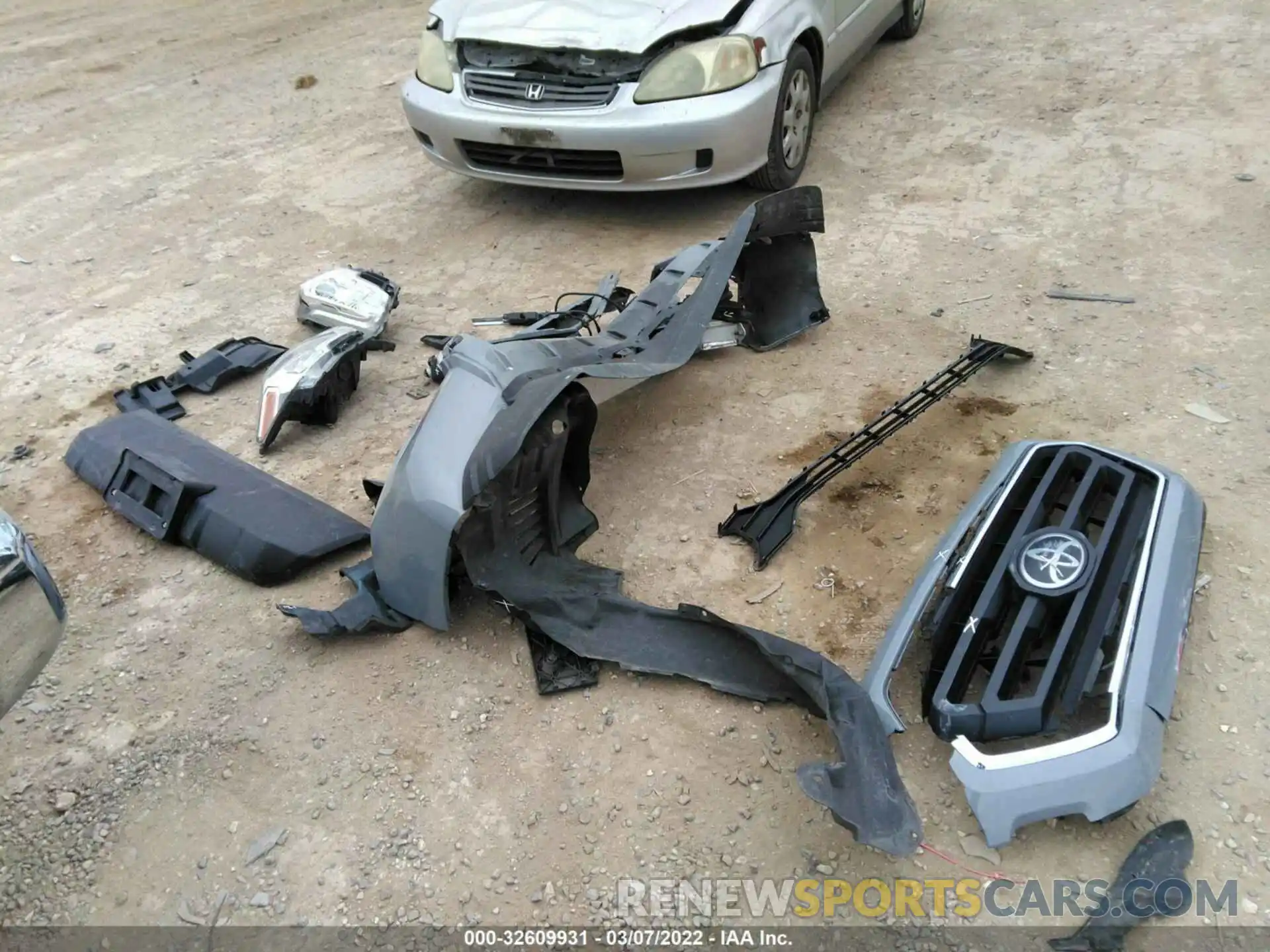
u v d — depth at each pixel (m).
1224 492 2.91
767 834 2.13
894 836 1.82
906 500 3.02
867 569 2.77
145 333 4.30
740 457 3.25
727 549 2.88
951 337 3.80
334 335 3.57
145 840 2.20
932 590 2.46
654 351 3.18
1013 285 4.09
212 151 6.25
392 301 4.09
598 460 3.29
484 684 2.51
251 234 5.14
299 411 3.51
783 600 2.69
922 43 6.82
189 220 5.34
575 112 4.43
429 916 2.03
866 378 3.60
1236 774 2.16
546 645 2.57
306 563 2.85
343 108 6.79
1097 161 5.00
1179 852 2.01
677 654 2.46
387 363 3.95
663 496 3.11
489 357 2.73
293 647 2.66
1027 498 2.74
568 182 4.71
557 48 4.39
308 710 2.47
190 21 9.20
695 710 2.40
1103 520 2.64
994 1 7.45
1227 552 2.70
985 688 2.30
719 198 5.12
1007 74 6.15
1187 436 3.15
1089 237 4.38
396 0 9.34
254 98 7.12
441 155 4.96
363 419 3.61
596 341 3.21
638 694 2.45
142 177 5.94
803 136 5.07
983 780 1.99
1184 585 2.37
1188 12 6.79
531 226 4.99
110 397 3.85
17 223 5.43
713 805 2.20
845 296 4.12
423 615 2.60
